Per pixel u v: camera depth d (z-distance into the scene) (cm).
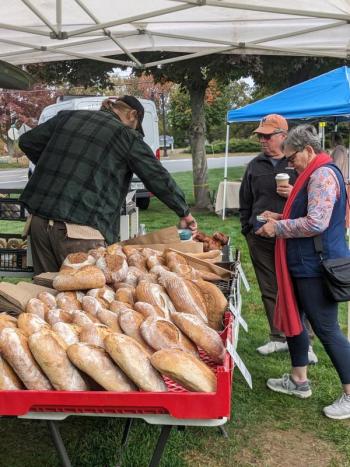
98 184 323
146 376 164
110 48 519
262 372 386
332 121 943
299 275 300
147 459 272
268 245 391
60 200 323
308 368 394
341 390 357
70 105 1080
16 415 163
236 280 268
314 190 288
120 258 252
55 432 183
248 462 279
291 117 718
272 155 374
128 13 386
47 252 336
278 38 442
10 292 226
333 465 277
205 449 289
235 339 218
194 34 462
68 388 165
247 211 397
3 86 389
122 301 221
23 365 166
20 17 393
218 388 157
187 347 184
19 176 2209
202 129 1252
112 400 159
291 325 310
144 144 328
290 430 310
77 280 231
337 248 295
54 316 202
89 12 346
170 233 312
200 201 1279
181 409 158
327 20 419
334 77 736
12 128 2755
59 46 485
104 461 271
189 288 219
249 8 301
